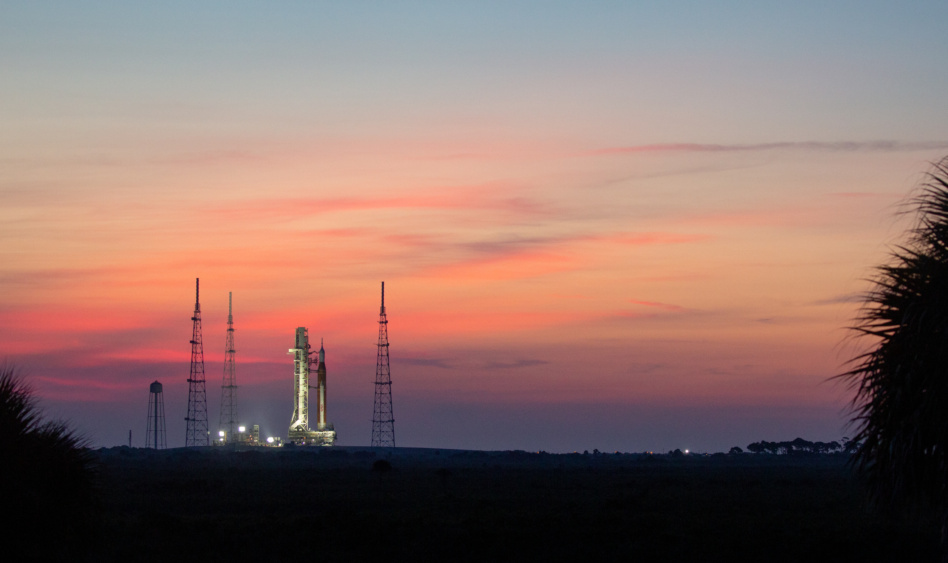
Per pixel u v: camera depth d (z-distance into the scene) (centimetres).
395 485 11100
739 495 8950
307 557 4247
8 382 3070
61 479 3072
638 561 4194
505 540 4741
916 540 4731
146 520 5403
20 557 2861
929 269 2155
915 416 2125
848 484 11275
